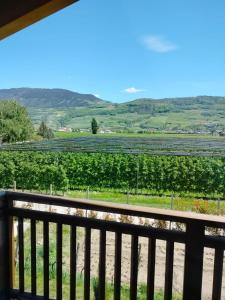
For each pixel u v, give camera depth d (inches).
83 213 284.0
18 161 965.2
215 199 855.7
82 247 272.4
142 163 937.5
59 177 950.4
